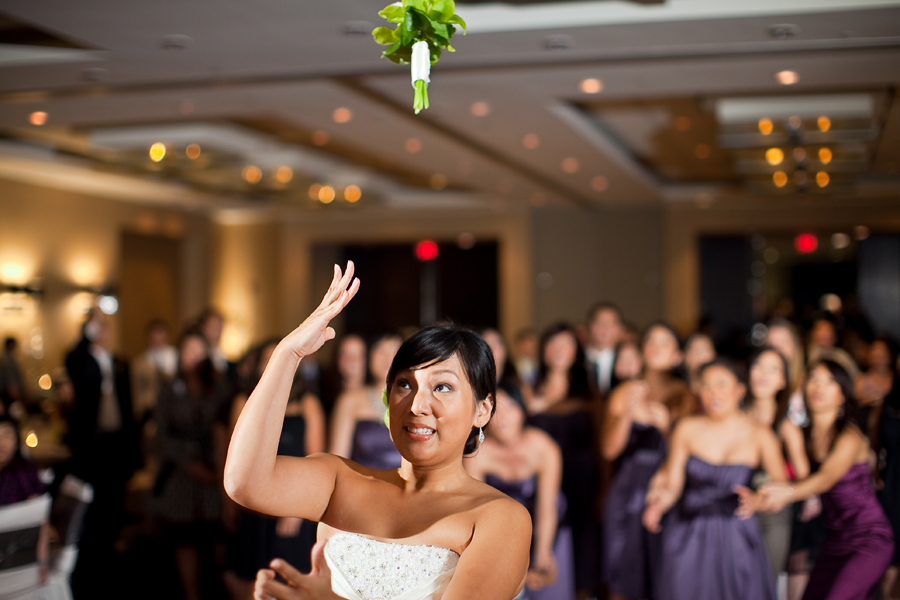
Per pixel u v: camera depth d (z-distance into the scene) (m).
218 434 5.19
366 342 5.51
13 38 5.63
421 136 8.69
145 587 5.75
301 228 16.16
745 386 4.18
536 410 5.41
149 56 5.54
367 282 17.52
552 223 15.12
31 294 11.20
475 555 1.44
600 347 7.34
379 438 4.70
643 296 14.61
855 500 3.92
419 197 14.67
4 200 10.94
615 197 13.53
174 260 14.83
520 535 1.49
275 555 4.50
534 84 6.51
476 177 11.53
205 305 15.48
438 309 17.23
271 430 1.45
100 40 5.17
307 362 7.45
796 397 5.29
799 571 4.64
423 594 1.50
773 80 6.33
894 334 13.94
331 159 11.41
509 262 15.22
